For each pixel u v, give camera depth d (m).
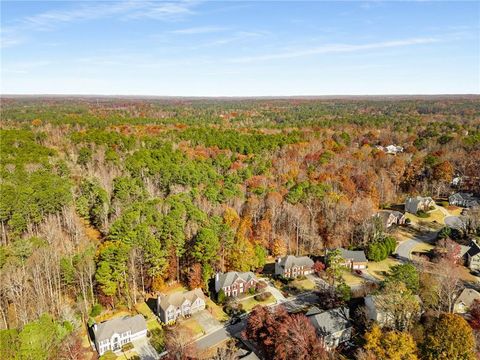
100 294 67.69
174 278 76.75
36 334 49.88
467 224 96.94
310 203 100.50
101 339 56.47
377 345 48.22
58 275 67.25
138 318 61.38
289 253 90.31
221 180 118.00
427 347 46.97
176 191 107.81
